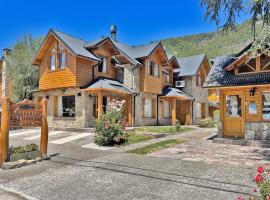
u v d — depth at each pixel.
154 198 6.07
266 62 14.02
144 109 23.45
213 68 16.28
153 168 8.71
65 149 12.39
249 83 13.59
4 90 27.56
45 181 7.61
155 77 23.88
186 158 10.16
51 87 20.31
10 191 6.83
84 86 19.31
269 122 13.75
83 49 20.23
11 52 26.56
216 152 11.42
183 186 6.82
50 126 20.80
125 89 20.77
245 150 11.89
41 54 21.03
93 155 11.04
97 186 7.07
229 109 15.13
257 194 6.05
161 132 18.41
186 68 29.33
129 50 24.67
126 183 7.25
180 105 28.86
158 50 24.19
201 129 22.80
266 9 10.95
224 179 7.29
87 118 19.06
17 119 9.76
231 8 12.15
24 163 9.48
